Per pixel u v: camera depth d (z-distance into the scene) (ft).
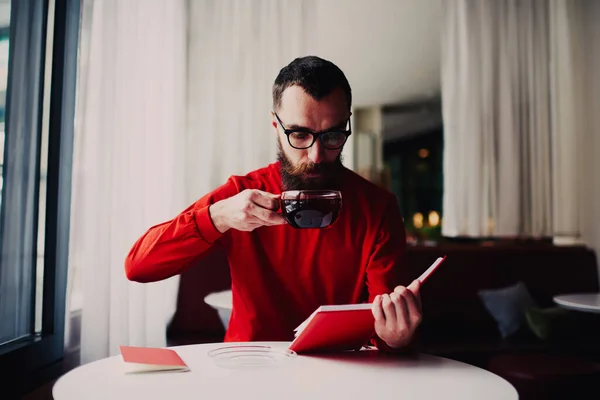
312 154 3.96
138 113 8.54
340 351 3.85
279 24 11.60
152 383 2.98
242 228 3.73
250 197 3.54
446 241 12.74
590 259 11.50
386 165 18.57
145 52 8.91
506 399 2.76
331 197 3.51
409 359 3.62
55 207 6.48
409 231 13.05
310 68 3.95
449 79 12.84
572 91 12.74
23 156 6.07
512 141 12.69
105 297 7.32
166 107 9.70
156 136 9.13
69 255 6.87
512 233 12.51
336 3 13.00
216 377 3.11
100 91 7.39
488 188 12.58
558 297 8.30
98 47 7.44
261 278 4.42
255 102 11.42
